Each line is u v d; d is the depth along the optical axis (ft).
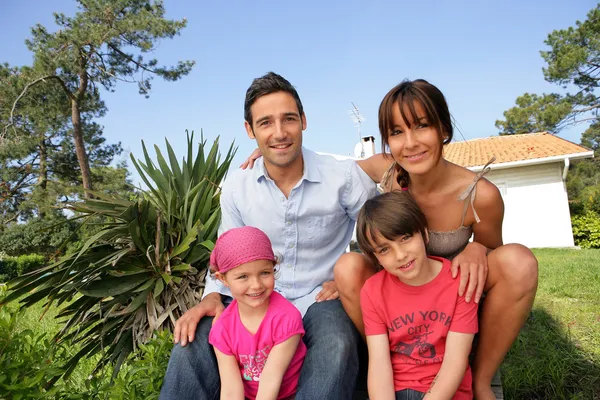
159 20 63.57
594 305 15.81
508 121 91.91
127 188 81.87
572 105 81.00
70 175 86.53
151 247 9.46
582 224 47.44
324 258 7.95
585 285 19.43
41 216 83.10
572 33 74.18
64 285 8.98
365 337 7.06
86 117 82.17
